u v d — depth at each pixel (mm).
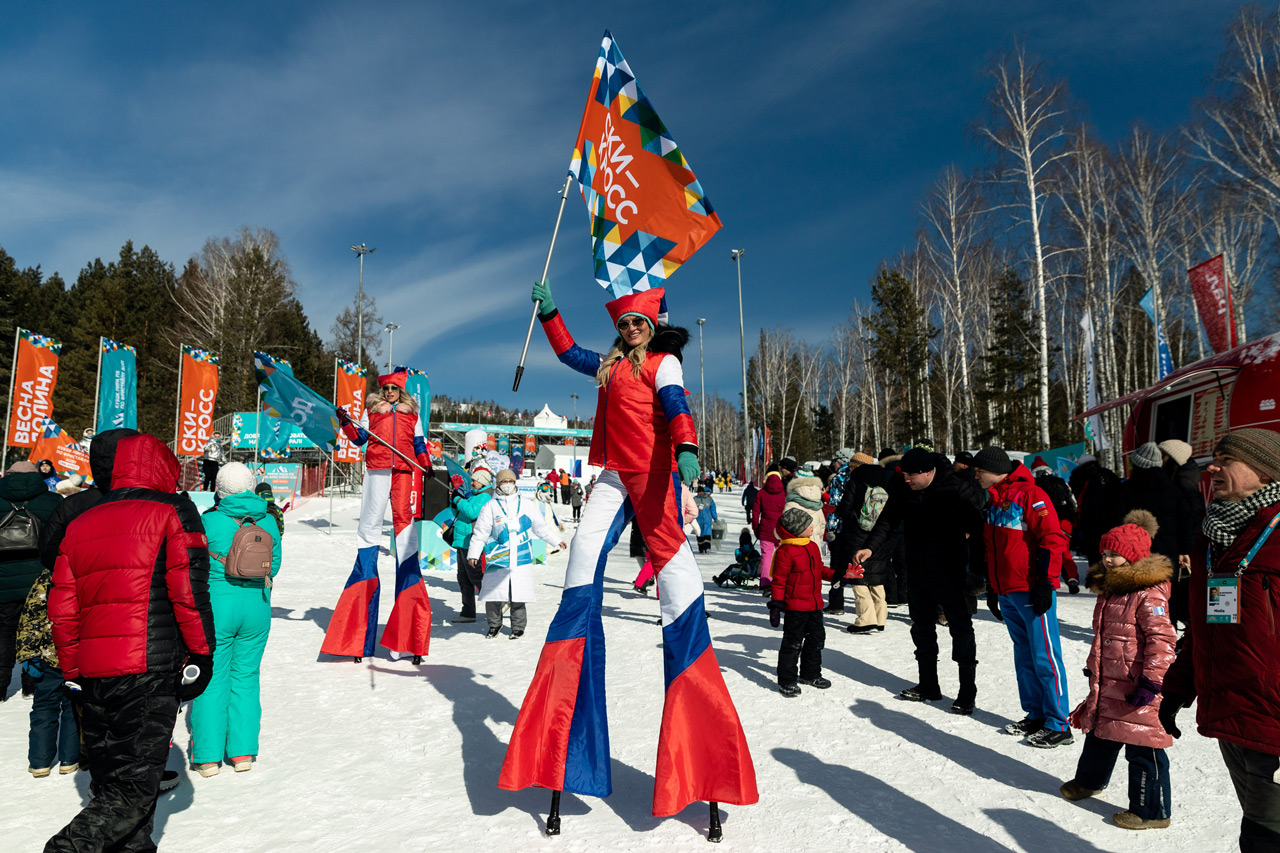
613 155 4129
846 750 4285
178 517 2947
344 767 4031
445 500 13219
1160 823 3275
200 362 18750
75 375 49000
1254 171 23469
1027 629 4547
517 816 3408
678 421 3080
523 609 7648
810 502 8859
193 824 3316
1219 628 2375
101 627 2783
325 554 14586
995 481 4762
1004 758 4176
